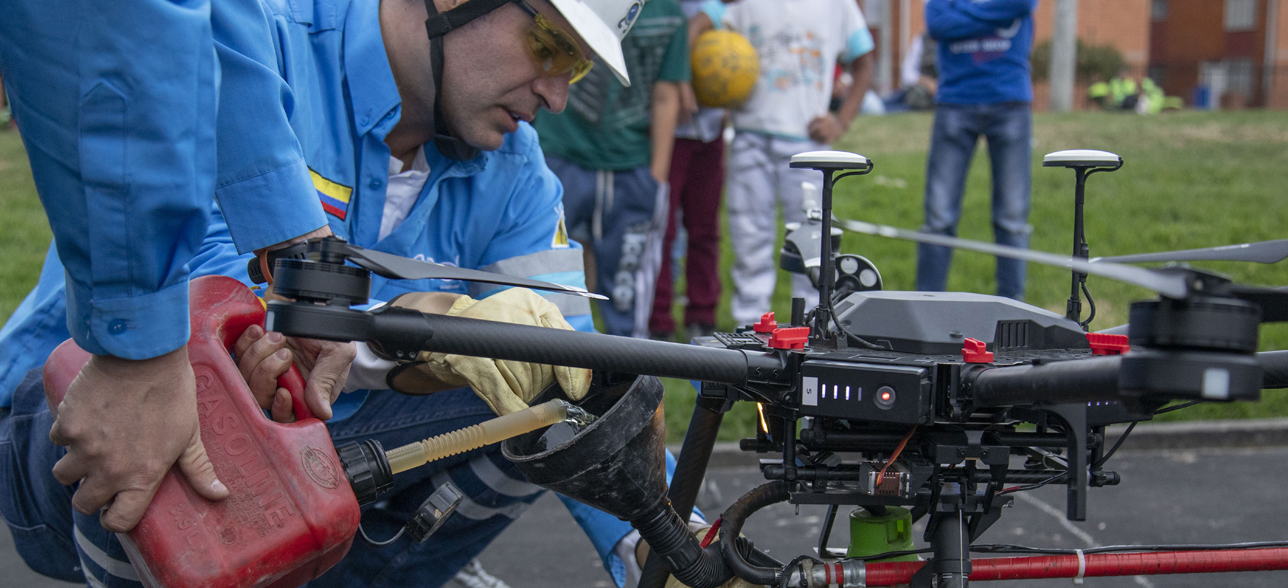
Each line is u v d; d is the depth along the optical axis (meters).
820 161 1.38
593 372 1.59
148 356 1.20
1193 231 7.88
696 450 1.59
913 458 1.32
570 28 1.70
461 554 1.96
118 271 1.20
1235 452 4.46
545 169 2.11
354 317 1.11
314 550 1.30
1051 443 1.33
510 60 1.73
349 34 1.80
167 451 1.24
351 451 1.36
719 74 4.94
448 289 2.01
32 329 1.82
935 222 5.38
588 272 4.91
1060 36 19.72
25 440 1.71
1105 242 7.58
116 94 1.17
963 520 1.39
